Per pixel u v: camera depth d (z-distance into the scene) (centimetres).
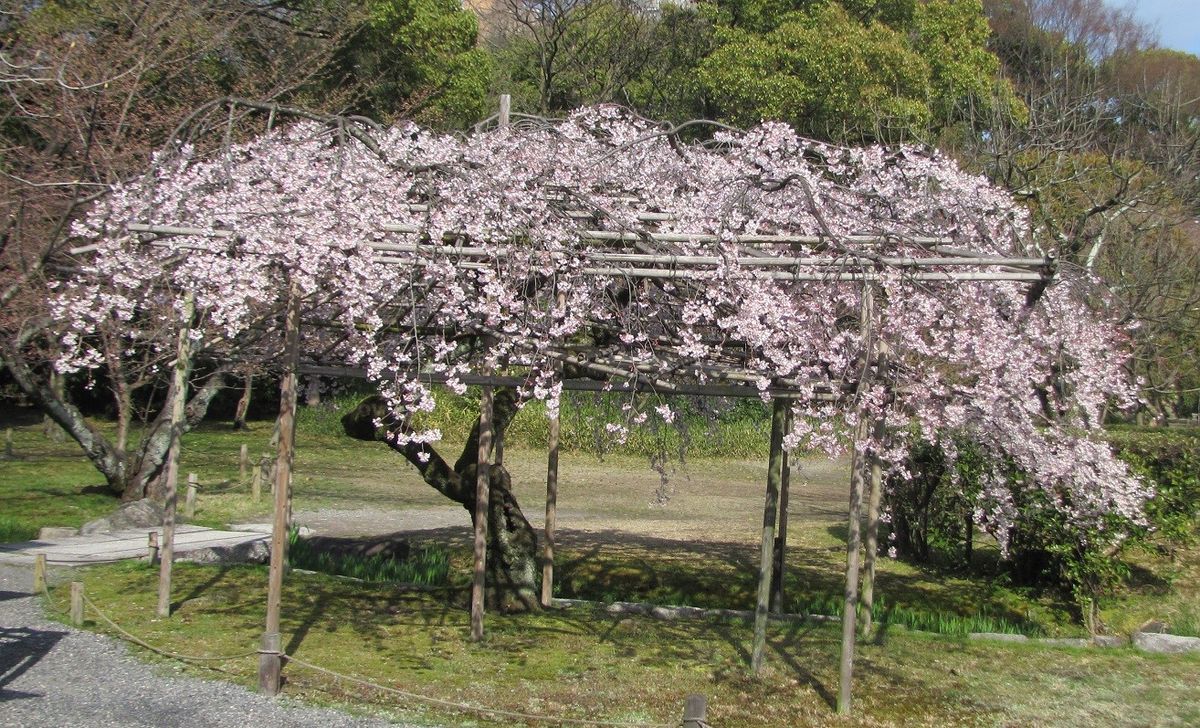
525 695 550
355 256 555
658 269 573
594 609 773
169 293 627
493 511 765
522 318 589
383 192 577
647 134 648
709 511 1402
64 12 1131
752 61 1600
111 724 480
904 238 563
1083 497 687
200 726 481
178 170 604
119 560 884
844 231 607
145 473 1200
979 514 734
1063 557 777
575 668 606
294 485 1503
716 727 513
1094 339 671
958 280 552
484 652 634
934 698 582
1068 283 643
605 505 1426
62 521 1104
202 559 904
